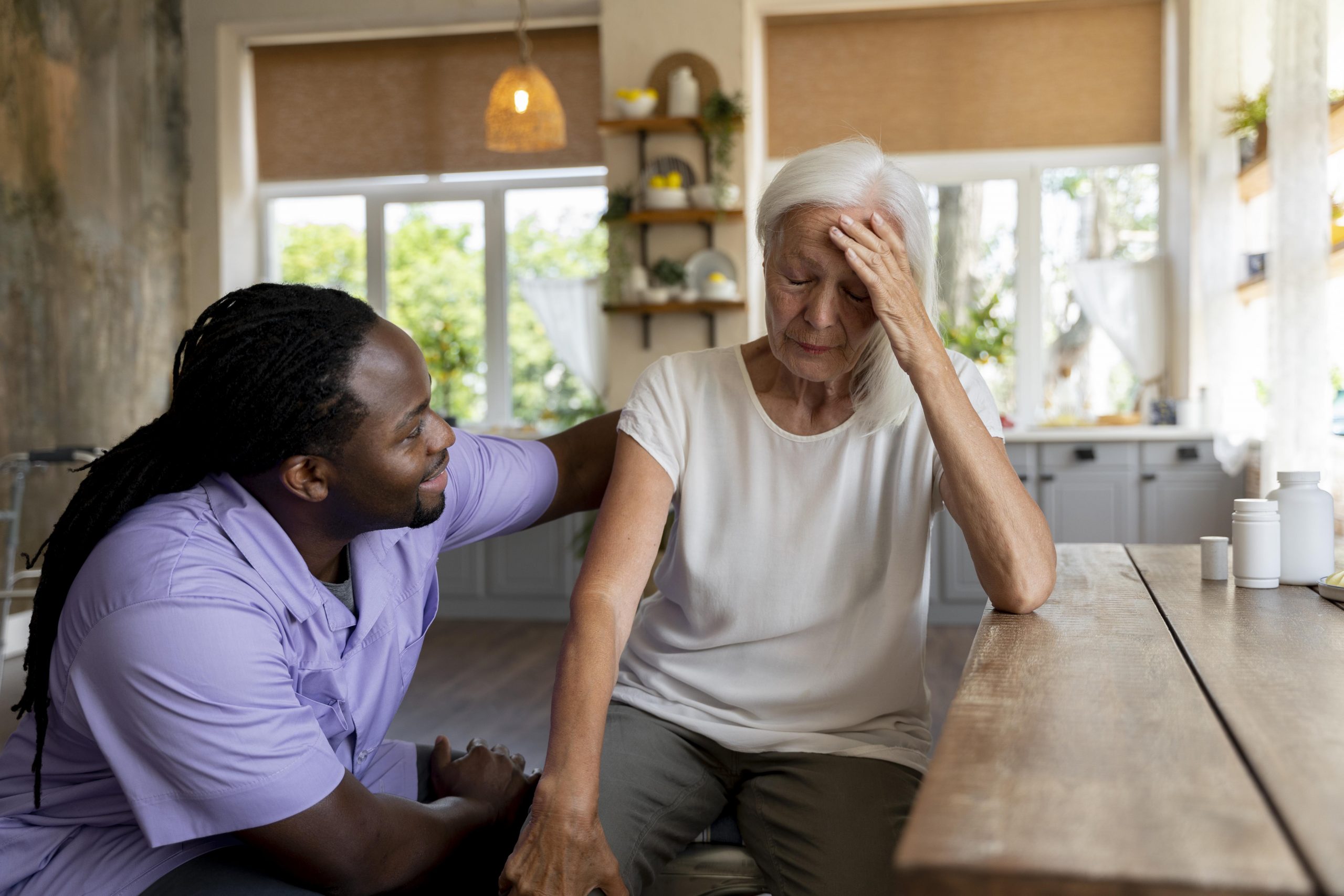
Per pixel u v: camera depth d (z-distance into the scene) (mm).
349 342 1007
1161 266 4961
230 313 1016
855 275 1152
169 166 5168
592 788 1044
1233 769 638
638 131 4832
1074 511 4605
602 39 4855
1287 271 3207
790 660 1278
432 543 1288
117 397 4828
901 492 1273
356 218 5707
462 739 3033
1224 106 4016
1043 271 5168
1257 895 479
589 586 1191
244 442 1008
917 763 1233
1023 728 732
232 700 955
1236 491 4473
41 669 1016
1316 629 1074
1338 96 3355
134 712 943
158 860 1026
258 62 5609
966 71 5078
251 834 983
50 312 4461
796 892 1167
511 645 4469
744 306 4680
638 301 4816
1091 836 539
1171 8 4840
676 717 1287
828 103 5168
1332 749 672
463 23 5230
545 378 5645
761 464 1286
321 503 1065
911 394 1249
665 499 1287
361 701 1171
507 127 4352
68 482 4562
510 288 5637
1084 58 4996
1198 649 984
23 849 1021
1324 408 3180
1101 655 964
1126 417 4926
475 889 1225
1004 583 1167
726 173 4773
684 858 1263
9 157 4262
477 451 1372
